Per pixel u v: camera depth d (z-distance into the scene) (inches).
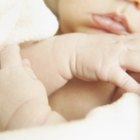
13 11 12.5
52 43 13.3
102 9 14.5
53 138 9.9
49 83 13.1
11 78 11.9
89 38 13.2
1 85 11.8
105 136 10.2
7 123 11.3
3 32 12.4
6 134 9.9
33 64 13.1
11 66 12.3
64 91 13.3
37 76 13.0
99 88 13.1
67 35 13.4
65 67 12.9
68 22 15.4
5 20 12.4
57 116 11.3
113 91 13.0
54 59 13.0
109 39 13.1
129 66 12.3
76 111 13.1
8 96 11.6
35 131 9.9
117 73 12.1
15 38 12.9
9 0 12.4
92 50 12.7
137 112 11.0
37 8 13.2
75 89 13.3
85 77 12.8
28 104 11.4
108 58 12.4
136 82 12.1
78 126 10.2
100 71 12.3
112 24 14.5
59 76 13.0
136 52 12.4
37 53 13.2
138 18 14.3
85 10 14.8
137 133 10.6
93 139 10.1
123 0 14.2
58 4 15.5
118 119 10.6
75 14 15.0
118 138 10.3
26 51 13.3
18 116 11.3
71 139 9.9
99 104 12.9
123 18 14.3
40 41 13.4
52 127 10.1
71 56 12.9
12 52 12.6
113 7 14.3
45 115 11.2
